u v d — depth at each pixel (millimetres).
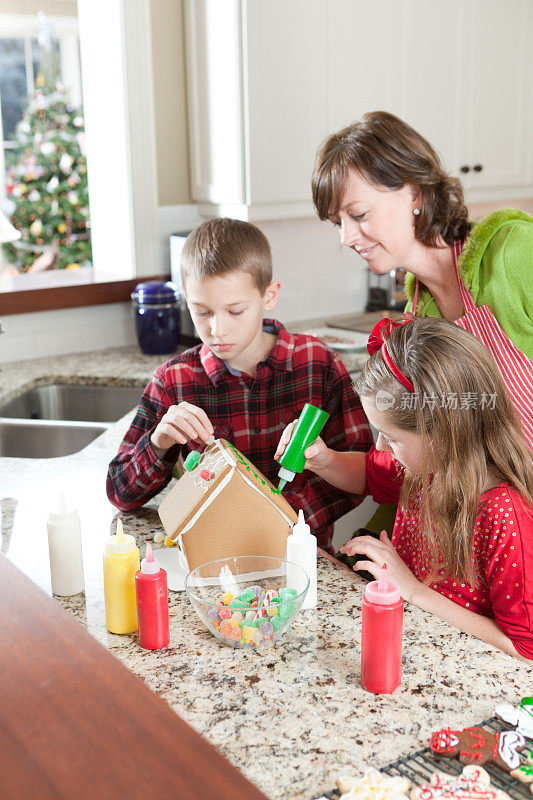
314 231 3424
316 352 1724
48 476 1807
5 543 1459
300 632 1172
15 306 2904
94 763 814
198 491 1297
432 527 1277
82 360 2984
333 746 918
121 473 1586
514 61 3457
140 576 1119
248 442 1706
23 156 4738
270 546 1312
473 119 3396
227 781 788
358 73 3051
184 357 1717
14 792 775
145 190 3111
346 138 1644
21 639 1034
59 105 4703
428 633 1172
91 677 957
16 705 907
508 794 842
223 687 1037
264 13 2783
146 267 3189
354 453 1685
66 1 5809
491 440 1260
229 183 2990
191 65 3051
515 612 1184
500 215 1658
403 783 833
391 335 1298
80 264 4676
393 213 1664
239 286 1489
